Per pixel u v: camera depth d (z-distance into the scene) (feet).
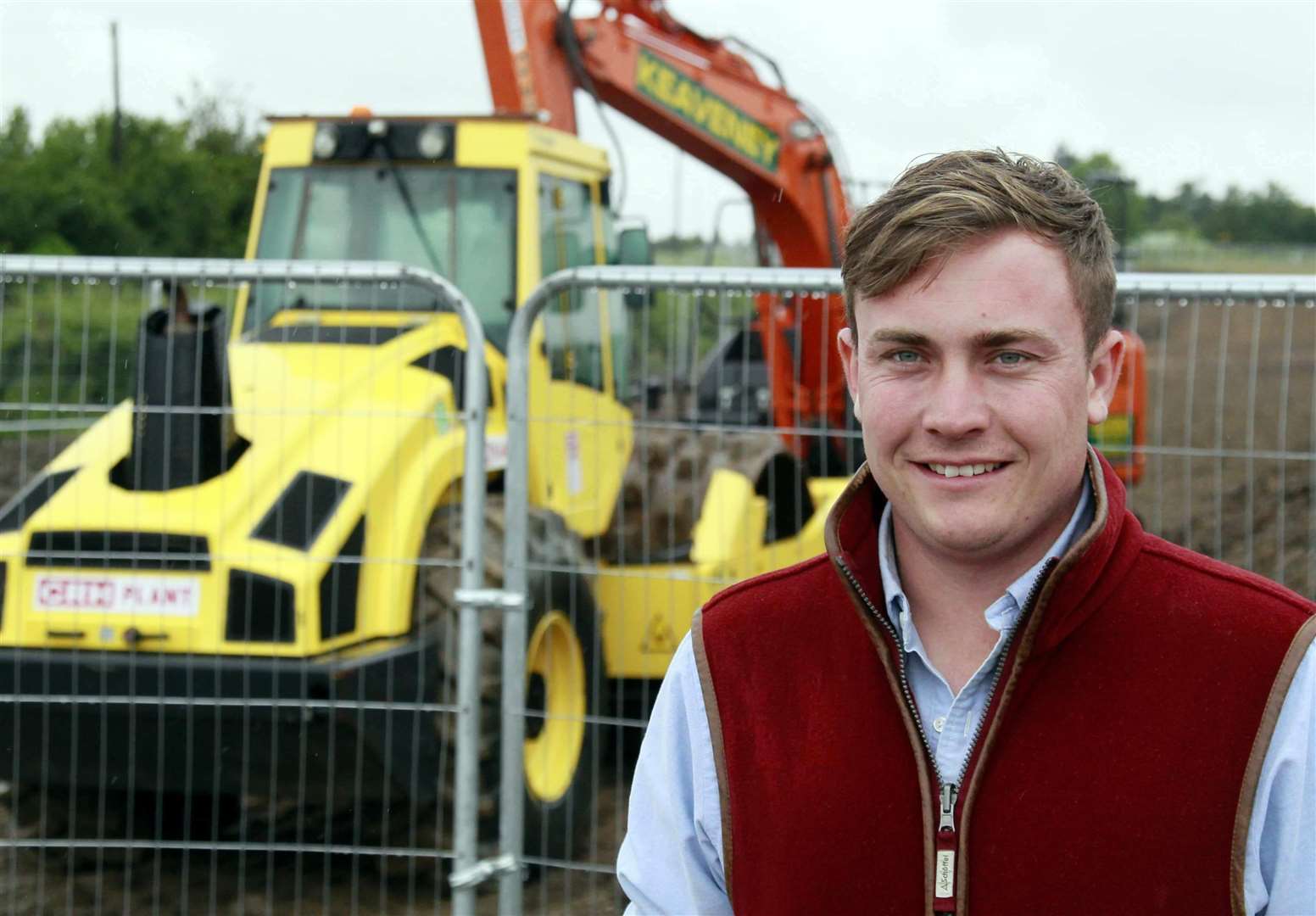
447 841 15.83
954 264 5.40
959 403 5.40
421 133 18.94
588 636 16.83
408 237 18.99
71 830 15.64
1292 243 265.34
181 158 90.22
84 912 15.75
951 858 5.40
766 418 26.02
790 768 5.66
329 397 15.96
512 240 18.69
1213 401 59.67
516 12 22.80
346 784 14.93
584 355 19.62
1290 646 5.27
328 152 19.11
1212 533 26.66
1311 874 5.16
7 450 30.30
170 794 16.90
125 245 85.92
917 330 5.46
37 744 14.87
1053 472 5.49
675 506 19.25
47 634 14.78
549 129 19.83
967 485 5.49
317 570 14.67
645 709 16.17
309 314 18.88
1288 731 5.21
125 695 14.65
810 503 20.21
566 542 16.80
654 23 25.91
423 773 15.06
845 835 5.51
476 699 12.94
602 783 17.52
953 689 5.67
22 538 15.03
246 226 89.92
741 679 5.87
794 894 5.56
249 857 16.98
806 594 5.90
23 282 13.88
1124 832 5.20
